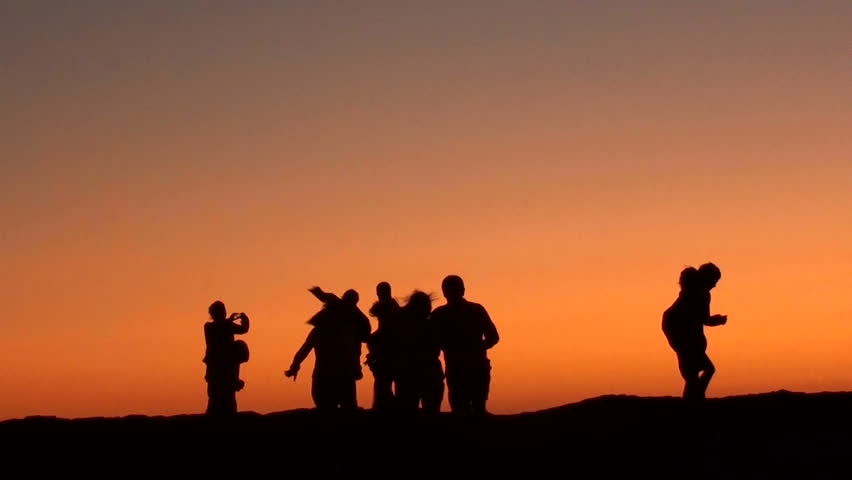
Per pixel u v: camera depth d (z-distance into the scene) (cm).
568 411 1927
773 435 1712
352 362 2008
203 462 1702
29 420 2017
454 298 1859
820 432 1720
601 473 1577
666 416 1844
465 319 1845
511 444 1717
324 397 1992
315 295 2045
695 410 1870
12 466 1692
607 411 1902
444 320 1852
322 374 1998
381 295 2009
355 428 1872
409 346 1862
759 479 1533
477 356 1836
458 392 1830
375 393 1950
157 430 1906
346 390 1997
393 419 1862
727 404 1914
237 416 2059
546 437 1745
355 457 1698
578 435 1750
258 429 1895
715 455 1631
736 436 1716
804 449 1642
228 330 2236
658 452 1653
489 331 1853
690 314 1908
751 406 1892
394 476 1603
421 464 1647
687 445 1681
